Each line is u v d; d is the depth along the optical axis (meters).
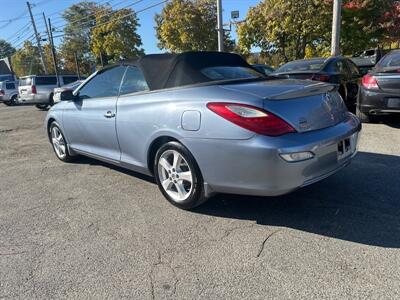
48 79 18.00
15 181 5.16
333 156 3.30
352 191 3.97
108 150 4.71
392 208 3.53
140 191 4.42
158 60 4.05
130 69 4.29
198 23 32.47
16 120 13.00
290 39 22.05
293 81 3.75
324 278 2.54
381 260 2.71
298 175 3.02
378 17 19.47
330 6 18.52
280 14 20.11
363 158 5.13
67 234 3.42
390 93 6.64
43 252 3.12
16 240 3.35
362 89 7.11
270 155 2.95
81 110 5.00
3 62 50.97
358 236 3.06
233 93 3.24
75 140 5.40
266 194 3.10
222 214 3.63
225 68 4.12
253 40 23.45
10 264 2.95
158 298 2.46
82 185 4.78
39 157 6.55
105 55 47.66
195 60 3.98
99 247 3.15
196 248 3.04
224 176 3.24
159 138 3.78
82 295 2.53
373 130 6.84
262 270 2.68
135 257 2.96
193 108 3.37
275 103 3.06
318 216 3.46
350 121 3.66
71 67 58.41
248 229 3.31
